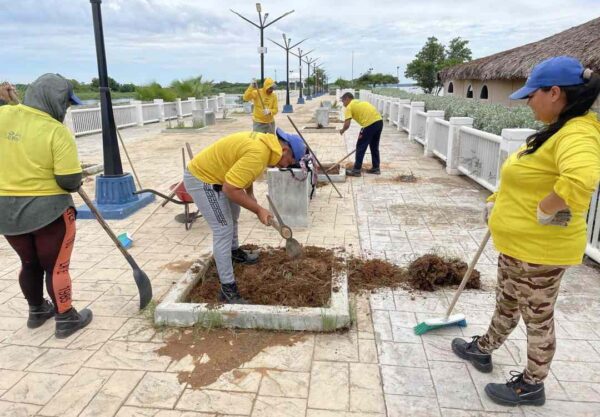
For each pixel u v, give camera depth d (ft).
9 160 9.98
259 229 18.76
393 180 28.02
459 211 21.36
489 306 12.41
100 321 11.90
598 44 32.30
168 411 8.74
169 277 14.48
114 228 19.34
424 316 11.94
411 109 45.47
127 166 33.86
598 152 6.56
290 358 10.26
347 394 9.11
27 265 11.02
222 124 66.80
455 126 28.89
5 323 11.89
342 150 40.47
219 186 11.50
